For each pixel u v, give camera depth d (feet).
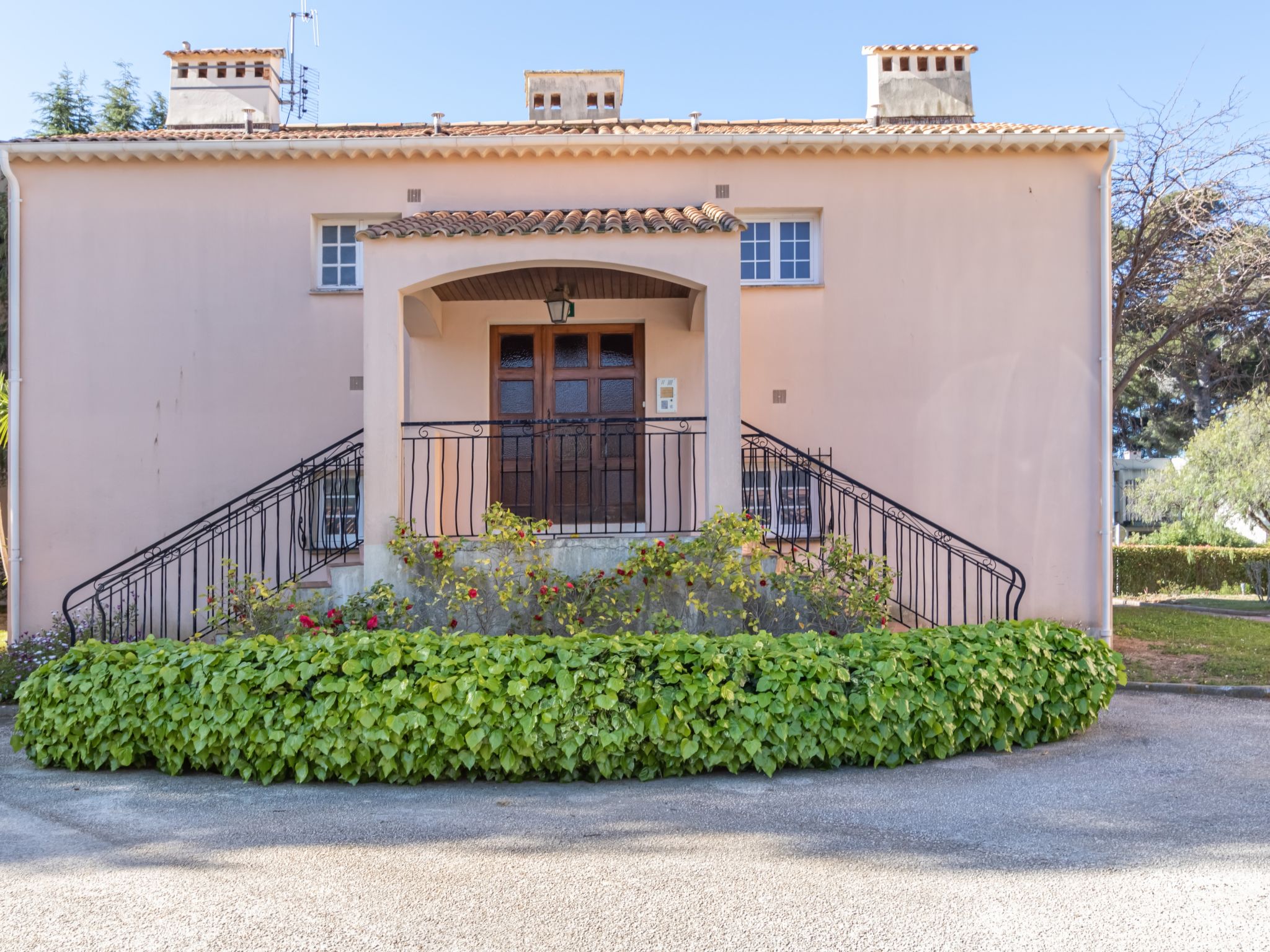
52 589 29.71
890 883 12.30
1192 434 84.53
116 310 30.25
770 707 17.34
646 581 22.61
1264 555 56.08
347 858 13.33
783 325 30.60
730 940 10.78
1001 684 18.83
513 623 22.59
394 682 16.98
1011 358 30.53
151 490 30.01
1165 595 56.44
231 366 30.30
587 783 17.22
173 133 33.09
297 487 29.45
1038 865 12.88
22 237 30.19
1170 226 42.06
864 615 22.98
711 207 27.96
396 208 30.53
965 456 30.40
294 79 45.93
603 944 10.68
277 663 17.54
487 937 10.85
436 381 31.14
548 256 24.59
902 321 30.60
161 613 29.76
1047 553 30.25
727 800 16.02
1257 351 52.34
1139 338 51.52
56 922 11.25
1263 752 19.01
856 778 17.20
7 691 25.80
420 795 16.55
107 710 17.88
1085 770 17.69
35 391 29.96
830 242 30.63
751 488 30.40
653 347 31.30
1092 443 30.40
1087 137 29.94
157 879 12.55
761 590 23.09
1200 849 13.47
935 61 36.17
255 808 15.71
